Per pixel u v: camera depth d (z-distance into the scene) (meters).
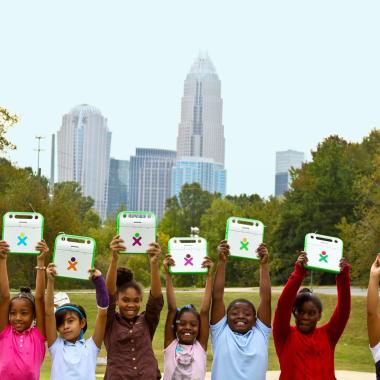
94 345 13.73
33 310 13.81
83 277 14.16
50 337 13.65
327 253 14.19
